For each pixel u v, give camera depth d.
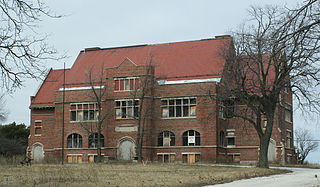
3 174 29.61
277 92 38.44
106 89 57.78
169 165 44.00
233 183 24.89
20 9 13.03
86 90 60.31
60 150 60.69
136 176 28.97
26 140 90.00
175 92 55.66
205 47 61.69
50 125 64.38
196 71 57.53
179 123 55.06
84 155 59.12
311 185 23.06
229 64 41.41
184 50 62.38
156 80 57.56
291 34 11.86
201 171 35.19
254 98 40.56
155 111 56.44
